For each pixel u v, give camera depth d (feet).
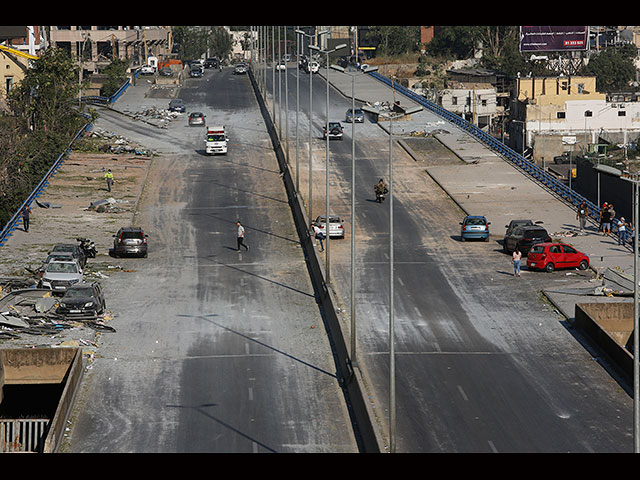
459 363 308.19
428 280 407.64
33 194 548.72
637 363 206.59
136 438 251.39
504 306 370.94
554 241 469.57
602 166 228.02
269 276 417.49
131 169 650.02
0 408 304.30
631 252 449.48
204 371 301.84
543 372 301.02
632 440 246.88
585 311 341.41
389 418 251.19
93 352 316.81
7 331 330.95
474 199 566.77
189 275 417.69
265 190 596.29
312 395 282.56
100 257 444.96
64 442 249.14
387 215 531.09
